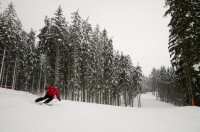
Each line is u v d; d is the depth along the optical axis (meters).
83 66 36.78
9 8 36.53
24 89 50.25
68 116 9.17
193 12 20.83
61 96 43.94
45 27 33.28
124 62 49.66
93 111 11.21
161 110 13.92
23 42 42.22
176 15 21.83
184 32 20.52
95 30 41.88
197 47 19.62
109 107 13.83
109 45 41.72
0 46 35.22
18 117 8.14
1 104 10.10
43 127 7.11
